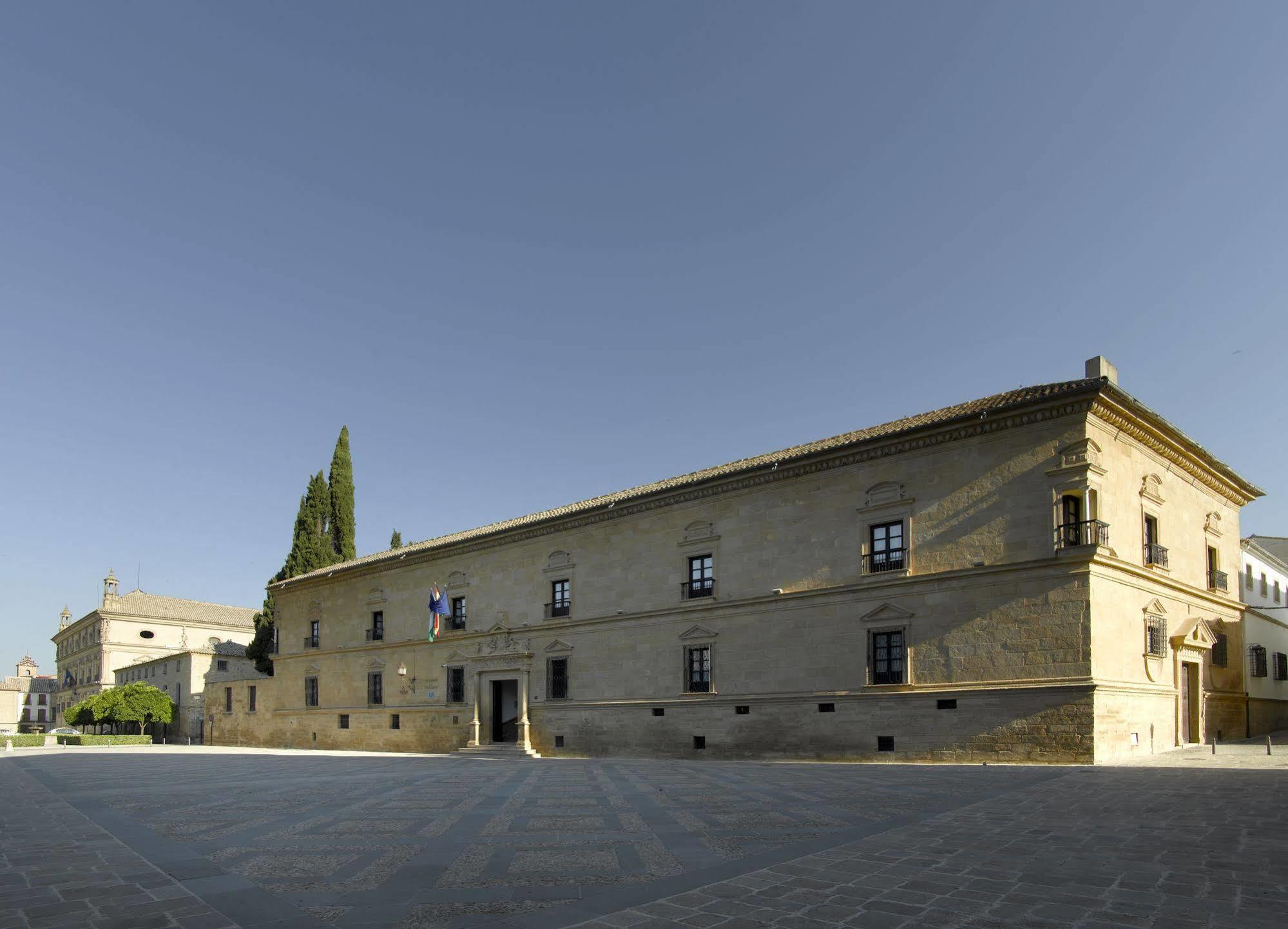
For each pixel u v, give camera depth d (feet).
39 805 60.08
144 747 201.46
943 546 93.81
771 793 60.39
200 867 34.91
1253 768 70.38
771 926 25.23
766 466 109.40
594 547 133.08
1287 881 30.22
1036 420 88.48
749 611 110.73
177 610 359.66
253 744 204.33
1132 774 68.23
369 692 172.14
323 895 29.73
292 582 197.16
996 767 79.30
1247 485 120.78
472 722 147.33
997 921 25.57
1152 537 97.76
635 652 124.06
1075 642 83.05
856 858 34.88
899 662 95.86
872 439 99.35
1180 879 30.50
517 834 43.09
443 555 160.15
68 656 398.21
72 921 26.45
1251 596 133.39
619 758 121.39
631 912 26.99
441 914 26.96
